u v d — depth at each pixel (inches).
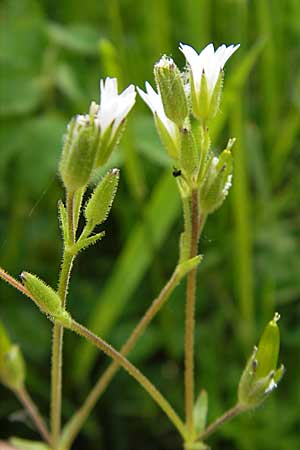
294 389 5.4
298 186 5.9
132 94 4.0
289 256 5.7
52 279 5.9
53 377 4.6
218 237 5.9
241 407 4.5
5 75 6.0
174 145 4.3
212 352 5.6
